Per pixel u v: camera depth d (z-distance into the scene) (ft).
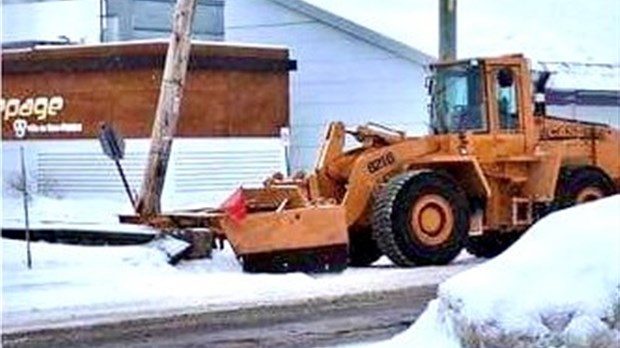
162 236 70.13
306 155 126.00
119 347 45.27
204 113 108.88
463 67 73.77
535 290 27.37
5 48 121.80
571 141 76.64
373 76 122.83
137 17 134.31
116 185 109.81
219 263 68.80
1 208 98.02
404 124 120.57
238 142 111.14
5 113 116.26
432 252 69.77
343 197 70.79
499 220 73.51
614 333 26.43
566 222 28.94
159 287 60.34
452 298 28.78
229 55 110.63
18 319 51.47
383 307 54.70
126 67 108.68
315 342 45.73
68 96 112.47
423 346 29.48
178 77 74.95
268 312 53.31
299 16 127.65
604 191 76.54
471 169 72.28
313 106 126.31
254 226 65.57
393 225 68.69
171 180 106.11
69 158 112.57
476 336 27.66
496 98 73.36
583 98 129.08
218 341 46.34
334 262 66.33
